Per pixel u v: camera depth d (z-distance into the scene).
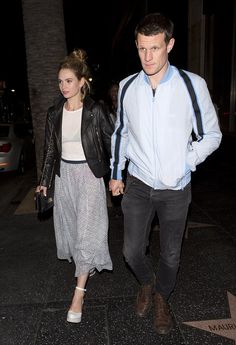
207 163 9.41
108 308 2.83
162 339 2.45
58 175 2.81
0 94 23.22
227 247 3.89
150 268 2.67
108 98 5.04
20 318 2.75
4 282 3.32
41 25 5.55
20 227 4.78
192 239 4.14
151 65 2.04
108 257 2.88
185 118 2.14
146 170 2.27
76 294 2.65
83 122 2.65
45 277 3.38
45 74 5.62
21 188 7.70
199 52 12.67
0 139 8.73
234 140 10.05
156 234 4.29
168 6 15.22
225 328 2.55
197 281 3.19
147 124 2.18
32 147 10.50
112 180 2.54
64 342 2.46
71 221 2.90
